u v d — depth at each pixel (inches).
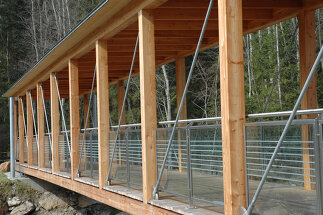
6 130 1254.9
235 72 169.0
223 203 185.8
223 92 171.5
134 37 354.3
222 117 172.4
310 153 142.5
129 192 269.7
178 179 224.4
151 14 245.4
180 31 349.1
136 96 1115.3
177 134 224.4
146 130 241.8
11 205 592.7
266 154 160.2
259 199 164.1
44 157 544.4
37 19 1317.7
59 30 1240.2
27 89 607.5
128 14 262.8
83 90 711.7
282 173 153.6
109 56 429.4
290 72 820.6
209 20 319.3
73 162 389.4
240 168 169.2
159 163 242.7
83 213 581.9
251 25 338.3
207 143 197.5
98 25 315.3
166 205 216.5
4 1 1369.3
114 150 302.0
